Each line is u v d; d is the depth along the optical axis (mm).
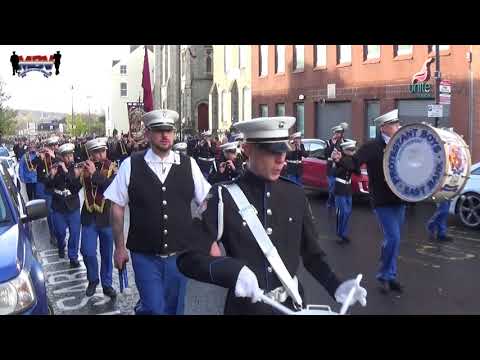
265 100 31094
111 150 24953
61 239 9164
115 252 4719
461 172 6387
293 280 2789
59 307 6395
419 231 10711
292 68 28219
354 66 23234
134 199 4613
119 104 78750
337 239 10141
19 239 4281
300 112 28000
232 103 36844
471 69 17594
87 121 102062
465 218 11016
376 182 6797
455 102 18125
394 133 6637
